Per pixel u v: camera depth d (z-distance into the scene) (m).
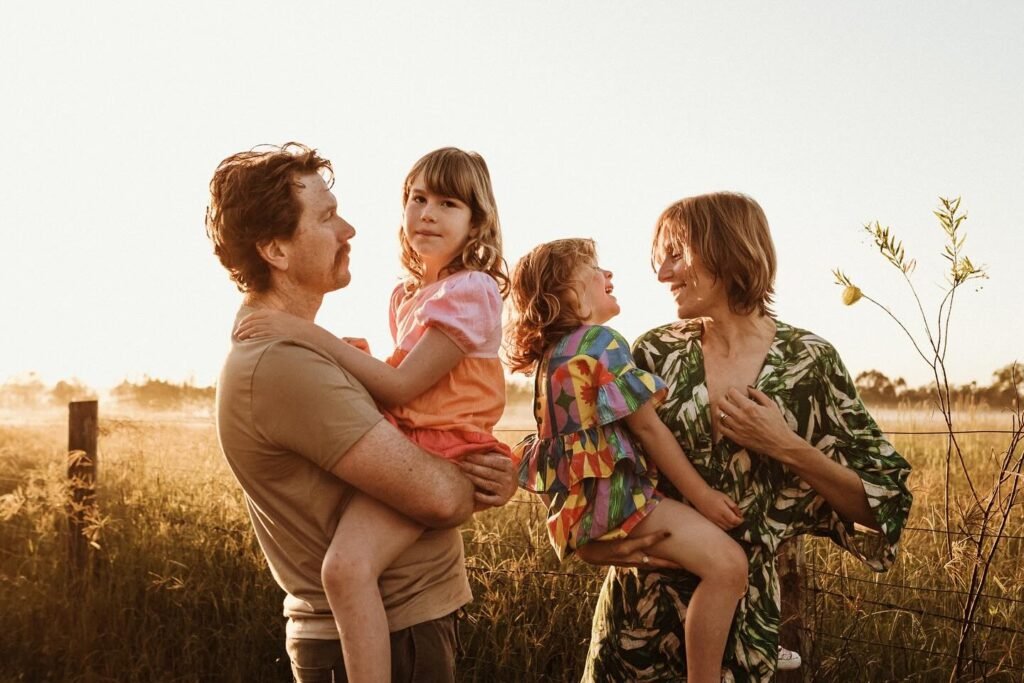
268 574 4.54
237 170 2.12
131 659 4.25
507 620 3.93
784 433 2.15
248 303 2.17
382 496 1.98
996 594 3.65
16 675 4.38
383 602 2.08
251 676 4.21
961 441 5.05
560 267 2.53
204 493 5.53
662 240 2.40
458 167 2.43
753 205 2.30
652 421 2.30
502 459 2.21
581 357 2.38
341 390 1.97
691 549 2.23
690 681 2.24
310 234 2.12
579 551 2.41
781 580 3.23
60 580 4.92
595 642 2.52
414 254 2.57
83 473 5.09
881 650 3.49
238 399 1.99
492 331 2.30
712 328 2.37
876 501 2.17
